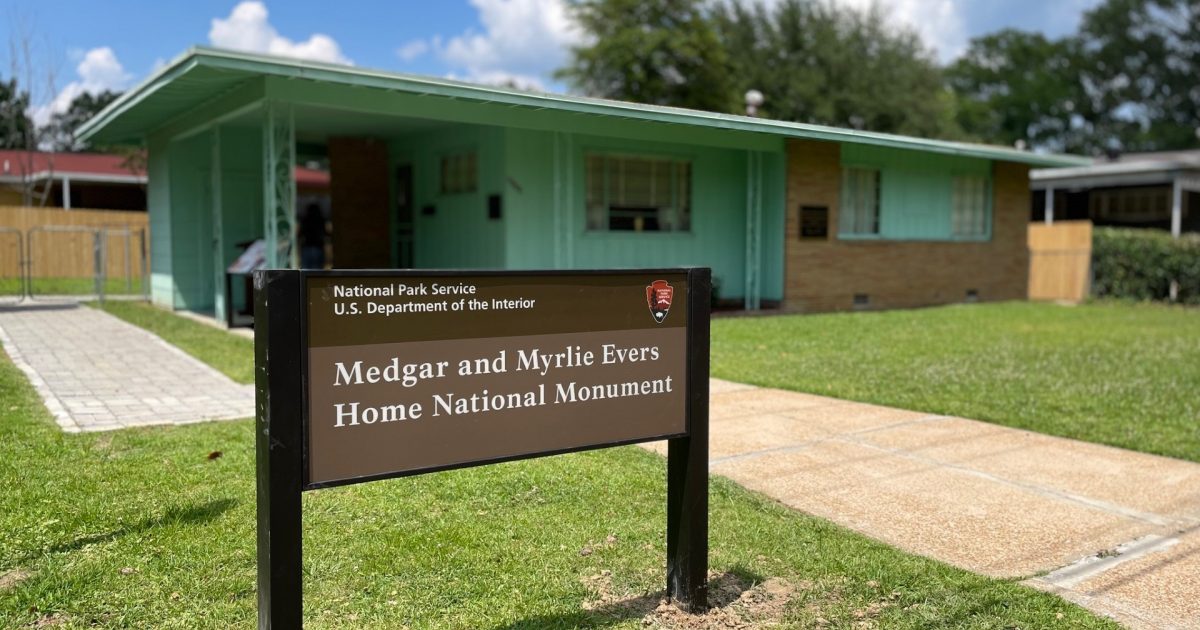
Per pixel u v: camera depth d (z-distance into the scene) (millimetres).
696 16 35844
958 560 4105
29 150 27156
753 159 15125
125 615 3289
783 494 5055
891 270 16828
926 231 17531
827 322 13781
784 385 8516
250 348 9805
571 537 4207
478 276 3047
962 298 18281
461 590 3602
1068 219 29406
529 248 13227
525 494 4805
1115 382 8719
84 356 9219
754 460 5785
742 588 3732
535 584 3680
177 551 3863
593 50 36062
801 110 36875
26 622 3213
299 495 2729
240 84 10570
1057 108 56844
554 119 12172
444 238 14547
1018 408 7445
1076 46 59812
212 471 5016
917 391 8203
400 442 2910
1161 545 4320
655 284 3443
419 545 4023
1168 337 12641
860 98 36500
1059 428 6730
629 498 4789
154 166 14961
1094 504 4949
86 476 4863
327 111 12109
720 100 35844
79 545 3910
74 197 30484
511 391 3135
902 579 3814
